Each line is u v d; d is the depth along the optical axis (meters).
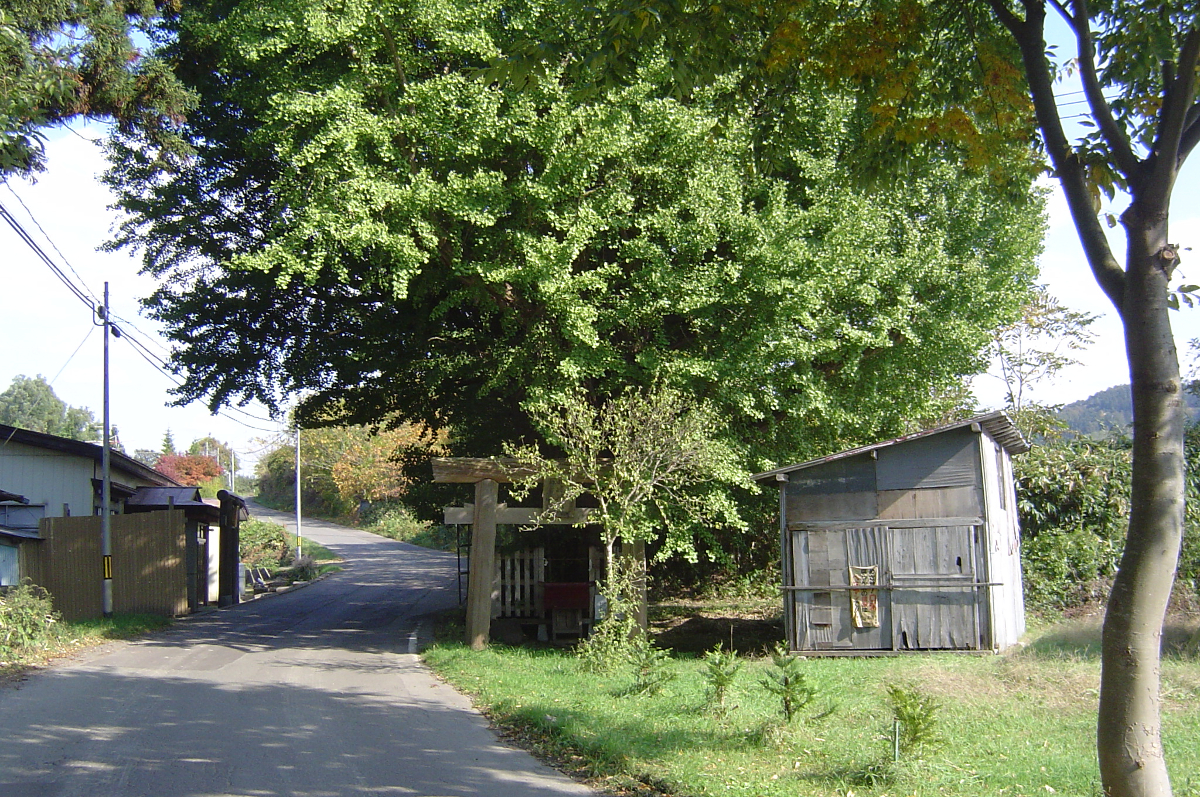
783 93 9.27
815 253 14.15
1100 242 5.86
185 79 16.08
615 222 13.88
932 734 7.04
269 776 7.03
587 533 18.78
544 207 13.41
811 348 14.16
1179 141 5.54
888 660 12.48
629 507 13.09
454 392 19.44
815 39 8.34
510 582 17.98
